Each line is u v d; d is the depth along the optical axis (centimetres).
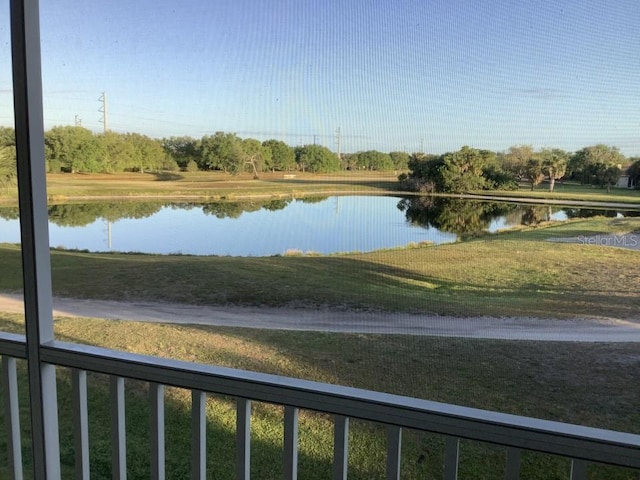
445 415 95
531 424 90
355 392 104
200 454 117
